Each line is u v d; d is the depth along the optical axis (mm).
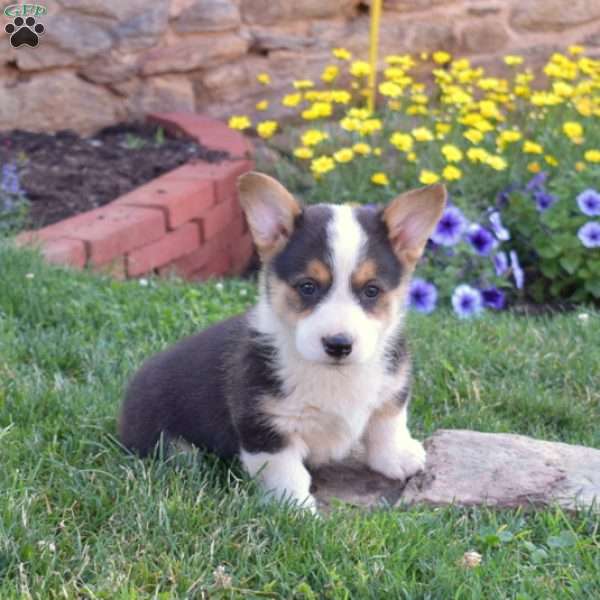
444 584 1119
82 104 2381
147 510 1207
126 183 2123
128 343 1639
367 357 1221
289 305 1254
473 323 1765
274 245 1295
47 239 1852
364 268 1246
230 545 1170
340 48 2621
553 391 1565
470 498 1263
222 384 1312
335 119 2627
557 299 2068
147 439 1349
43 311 1676
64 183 2100
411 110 2156
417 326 1715
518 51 2848
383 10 2686
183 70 2480
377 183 2051
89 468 1300
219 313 1733
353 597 1114
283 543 1174
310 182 2234
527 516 1253
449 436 1359
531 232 2074
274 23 2574
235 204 2188
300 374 1249
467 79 2297
